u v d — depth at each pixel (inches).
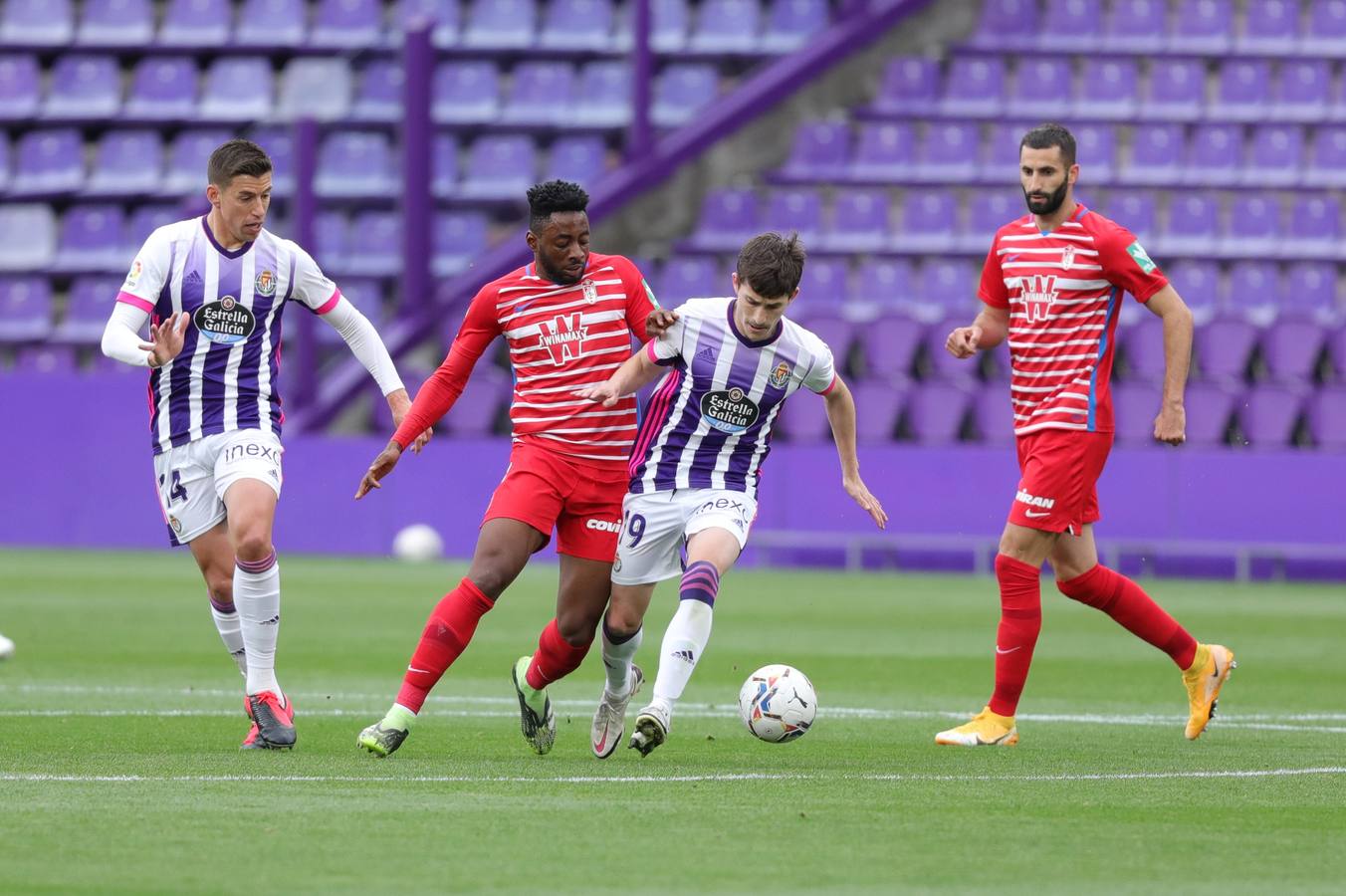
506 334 943.0
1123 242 1009.5
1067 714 1198.3
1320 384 2888.8
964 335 1074.7
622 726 943.7
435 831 689.0
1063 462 1017.5
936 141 3316.9
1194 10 3491.6
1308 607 2162.9
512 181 3334.2
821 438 2881.4
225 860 629.9
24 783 805.9
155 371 975.0
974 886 600.7
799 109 3380.9
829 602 2172.7
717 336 913.5
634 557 922.1
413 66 2997.0
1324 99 3368.6
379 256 3292.3
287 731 943.7
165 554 2910.9
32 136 3503.9
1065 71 3388.3
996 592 2336.4
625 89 3474.4
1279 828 719.1
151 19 3661.4
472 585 915.4
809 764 912.9
